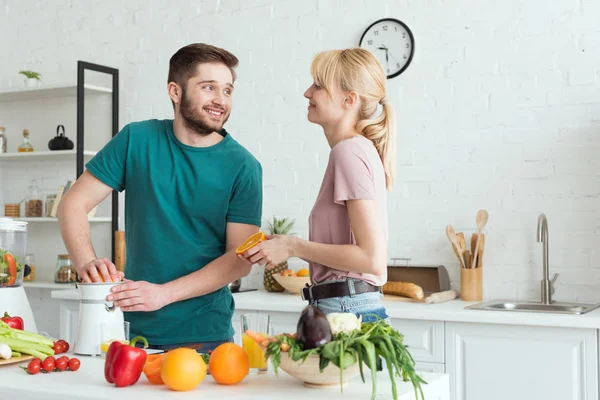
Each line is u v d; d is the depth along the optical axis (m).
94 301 2.01
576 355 2.91
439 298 3.46
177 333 2.33
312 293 1.94
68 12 4.84
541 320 2.93
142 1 4.59
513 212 3.61
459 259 3.57
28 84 4.68
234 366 1.60
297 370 1.53
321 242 1.95
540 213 3.56
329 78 1.98
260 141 4.22
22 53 4.98
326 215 1.93
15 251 2.30
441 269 3.63
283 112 4.16
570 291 3.49
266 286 3.95
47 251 4.83
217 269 2.29
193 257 2.36
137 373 1.62
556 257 3.52
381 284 1.95
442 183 3.77
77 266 2.33
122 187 2.48
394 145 1.98
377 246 1.81
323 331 1.50
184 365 1.54
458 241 3.59
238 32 4.30
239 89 4.28
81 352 2.00
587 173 3.47
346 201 1.86
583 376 2.89
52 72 4.89
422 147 3.81
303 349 1.51
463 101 3.72
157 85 4.53
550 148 3.54
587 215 3.47
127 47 4.62
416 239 3.82
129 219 2.44
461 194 3.72
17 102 5.00
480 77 3.69
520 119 3.61
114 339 1.98
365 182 1.83
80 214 2.39
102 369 1.82
